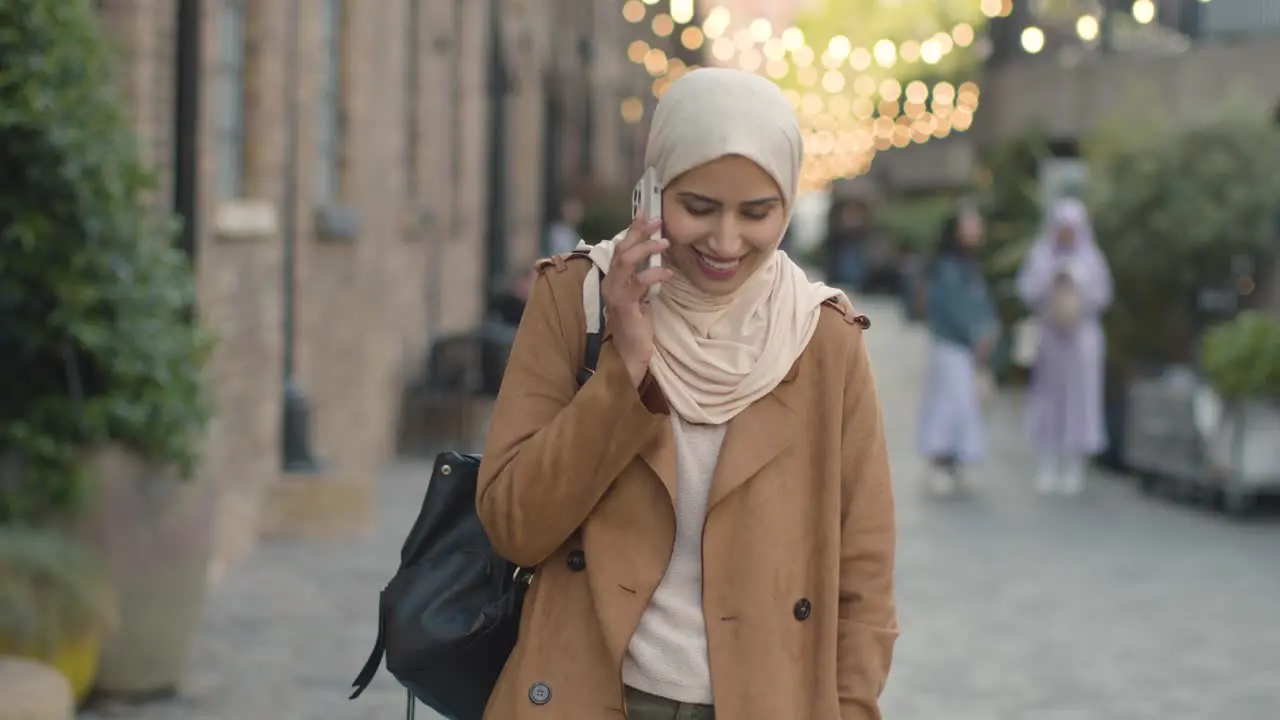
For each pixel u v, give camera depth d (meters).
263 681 6.96
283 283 10.99
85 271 6.19
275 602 8.57
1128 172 16.41
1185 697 7.25
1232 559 10.70
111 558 6.28
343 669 7.22
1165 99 21.80
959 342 13.48
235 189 10.14
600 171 34.97
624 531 2.90
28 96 5.95
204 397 6.59
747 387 2.89
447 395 15.63
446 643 3.02
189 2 8.36
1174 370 14.43
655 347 2.90
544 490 2.83
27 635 5.71
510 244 25.42
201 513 6.57
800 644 2.92
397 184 15.17
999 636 8.41
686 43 32.34
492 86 21.61
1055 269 13.76
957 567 10.28
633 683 2.91
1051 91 24.16
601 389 2.80
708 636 2.87
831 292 3.00
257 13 10.23
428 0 16.59
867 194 64.94
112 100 6.29
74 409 6.21
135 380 6.32
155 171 6.44
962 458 13.55
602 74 35.22
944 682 7.46
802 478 2.95
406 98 16.36
